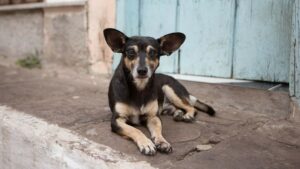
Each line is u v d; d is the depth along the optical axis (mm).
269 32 1098
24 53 2021
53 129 909
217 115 1079
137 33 1439
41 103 1181
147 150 745
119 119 907
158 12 1368
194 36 1280
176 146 811
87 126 938
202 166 707
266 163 730
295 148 818
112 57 1493
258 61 1139
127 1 1396
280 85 1114
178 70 1346
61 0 1656
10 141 973
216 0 1203
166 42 945
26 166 931
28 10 1921
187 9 1284
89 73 1621
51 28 1769
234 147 816
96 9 1516
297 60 958
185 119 1009
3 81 1586
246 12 1140
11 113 1046
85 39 1602
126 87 906
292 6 1033
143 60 861
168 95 1074
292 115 1007
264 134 910
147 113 941
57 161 827
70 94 1328
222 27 1203
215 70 1248
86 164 755
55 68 1792
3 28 2131
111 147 791
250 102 1113
